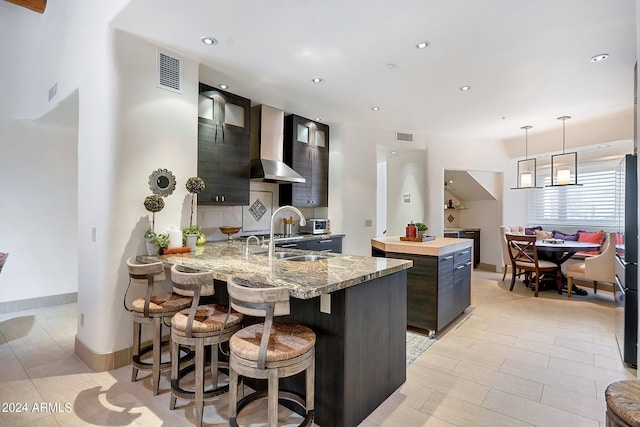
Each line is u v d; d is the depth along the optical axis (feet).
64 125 14.17
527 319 12.60
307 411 5.65
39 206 13.99
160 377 7.99
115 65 8.43
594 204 20.39
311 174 16.93
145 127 9.04
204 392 6.44
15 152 13.46
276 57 10.02
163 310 7.30
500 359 9.20
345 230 17.54
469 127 18.26
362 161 17.94
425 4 7.35
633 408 3.35
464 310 13.17
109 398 7.18
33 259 13.84
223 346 8.28
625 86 12.16
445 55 9.81
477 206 23.77
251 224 15.70
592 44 9.12
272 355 5.08
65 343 10.18
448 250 11.46
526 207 22.76
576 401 7.16
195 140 10.25
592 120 16.67
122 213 8.61
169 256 8.76
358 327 6.40
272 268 7.08
